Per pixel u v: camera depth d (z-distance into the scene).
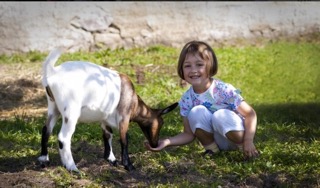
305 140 5.23
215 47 8.45
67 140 4.43
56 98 4.41
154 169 4.63
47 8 7.91
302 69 7.42
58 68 4.41
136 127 5.44
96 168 4.61
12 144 5.04
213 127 4.74
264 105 6.27
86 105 4.43
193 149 4.98
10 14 7.77
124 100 4.57
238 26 8.69
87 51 8.01
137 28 8.30
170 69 7.16
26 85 6.63
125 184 4.43
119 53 7.76
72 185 4.36
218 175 4.54
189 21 8.50
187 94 4.82
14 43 7.80
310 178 4.47
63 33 7.98
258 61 7.66
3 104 6.22
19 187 4.31
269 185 4.45
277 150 4.91
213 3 8.57
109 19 8.17
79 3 8.03
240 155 4.81
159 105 6.13
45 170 4.53
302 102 6.46
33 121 5.59
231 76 7.07
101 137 5.21
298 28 8.84
